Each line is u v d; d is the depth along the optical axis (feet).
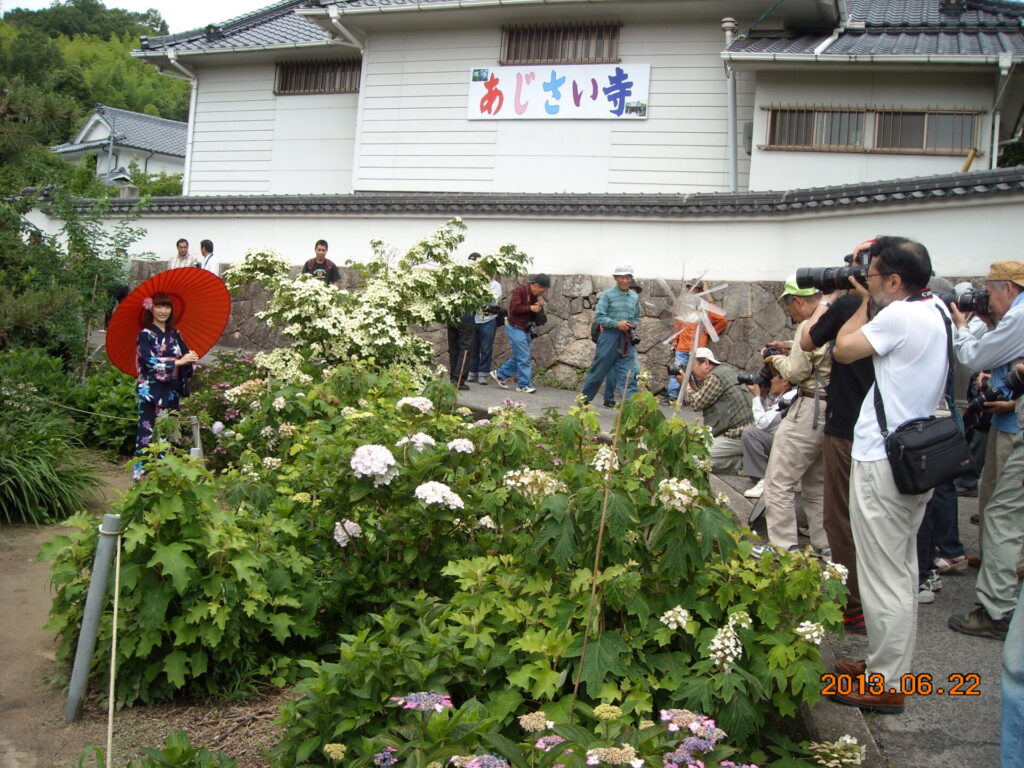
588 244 41.27
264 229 48.37
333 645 14.89
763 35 47.09
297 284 26.55
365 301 27.14
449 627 12.70
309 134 59.62
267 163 60.80
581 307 40.93
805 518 21.03
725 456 22.36
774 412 20.42
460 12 50.42
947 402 12.48
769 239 37.65
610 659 11.54
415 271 28.63
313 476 16.15
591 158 49.83
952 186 31.45
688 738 9.39
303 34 61.21
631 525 12.25
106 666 13.97
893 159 42.01
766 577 12.45
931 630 15.15
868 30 46.93
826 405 15.21
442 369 28.02
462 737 9.89
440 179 52.85
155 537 13.51
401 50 53.78
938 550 18.29
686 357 32.71
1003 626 14.73
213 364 33.94
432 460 14.55
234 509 16.40
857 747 10.89
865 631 14.43
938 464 11.39
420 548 14.85
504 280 42.47
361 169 54.65
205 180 62.64
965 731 11.85
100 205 38.63
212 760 11.27
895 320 11.80
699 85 48.11
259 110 61.11
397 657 11.75
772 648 11.75
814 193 35.40
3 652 15.71
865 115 42.39
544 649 11.90
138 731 13.19
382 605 15.19
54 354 36.17
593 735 10.20
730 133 45.47
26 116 28.99
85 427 30.48
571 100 50.03
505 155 51.47
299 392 22.09
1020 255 30.45
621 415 12.84
